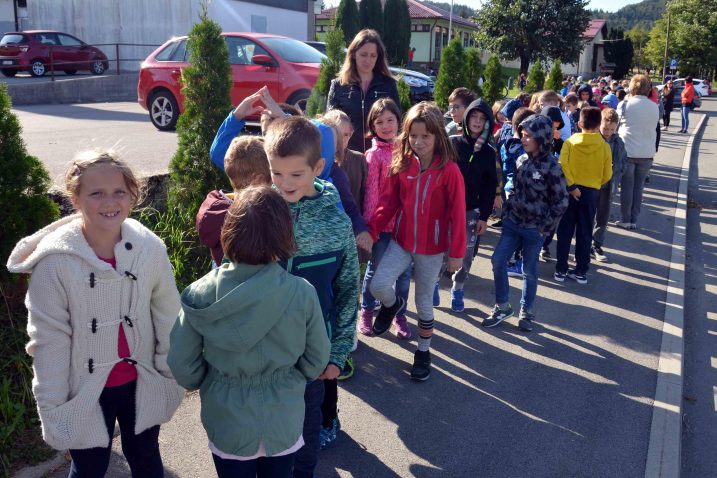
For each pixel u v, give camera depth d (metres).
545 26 43.94
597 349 4.91
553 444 3.63
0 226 3.75
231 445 2.25
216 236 3.01
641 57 84.75
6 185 3.80
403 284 4.81
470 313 5.56
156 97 11.50
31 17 25.48
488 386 4.28
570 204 6.32
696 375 4.89
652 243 8.01
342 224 2.79
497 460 3.46
